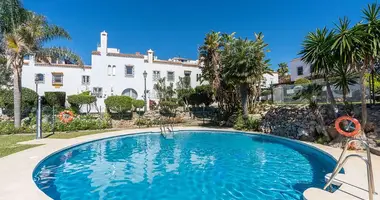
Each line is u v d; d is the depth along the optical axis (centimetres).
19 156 788
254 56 1545
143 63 2828
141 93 2792
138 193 582
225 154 1002
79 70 2694
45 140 1146
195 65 3158
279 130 1337
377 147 820
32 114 1630
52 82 2595
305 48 1044
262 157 938
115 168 803
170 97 2645
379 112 1046
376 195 443
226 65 1652
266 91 2105
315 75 1129
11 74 2094
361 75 886
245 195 566
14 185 512
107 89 2636
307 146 1020
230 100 2036
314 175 710
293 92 1688
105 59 2641
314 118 1163
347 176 561
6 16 1598
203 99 2458
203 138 1405
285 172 744
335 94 1411
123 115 2027
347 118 487
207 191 594
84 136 1305
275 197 552
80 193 581
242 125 1617
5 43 1523
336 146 945
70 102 2178
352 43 826
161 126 1825
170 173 746
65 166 823
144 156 980
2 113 1802
